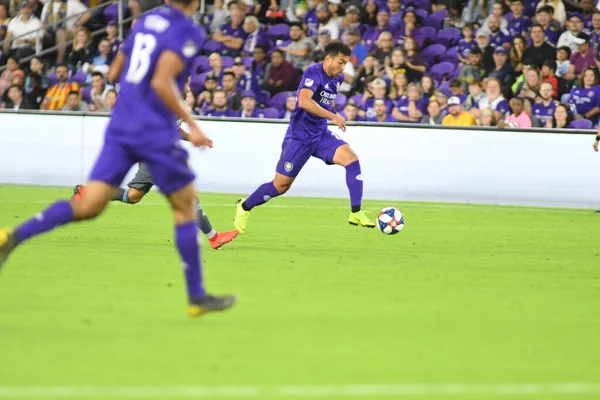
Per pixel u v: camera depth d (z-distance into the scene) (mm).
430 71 70500
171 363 17969
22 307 23172
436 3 74188
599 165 58156
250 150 62375
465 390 16594
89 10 80062
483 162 59656
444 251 36812
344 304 24531
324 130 38906
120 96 21469
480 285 28312
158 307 23516
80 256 32812
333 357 18688
